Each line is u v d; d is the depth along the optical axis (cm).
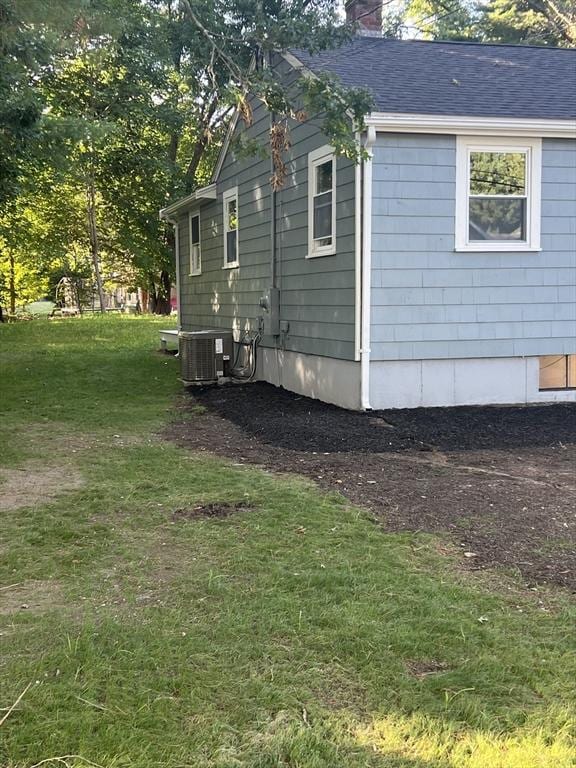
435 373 895
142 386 1152
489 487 557
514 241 903
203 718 259
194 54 845
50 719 258
